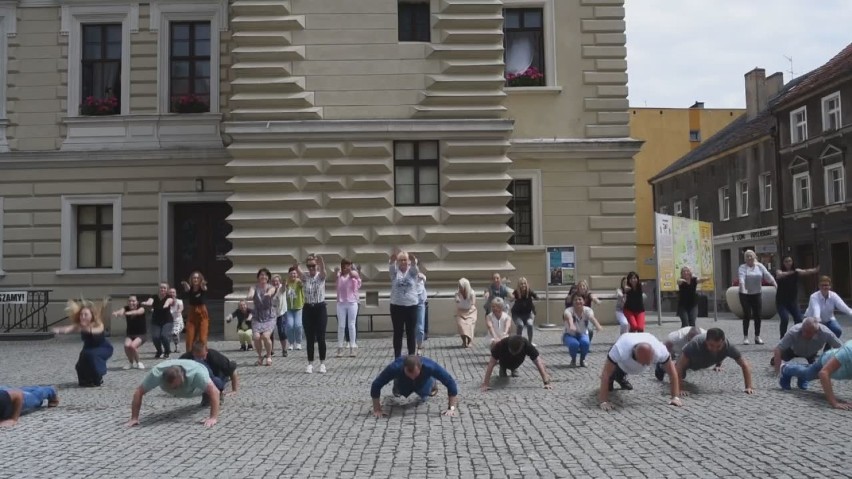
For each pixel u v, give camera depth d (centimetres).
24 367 1473
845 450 738
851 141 3512
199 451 777
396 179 1958
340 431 863
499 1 1992
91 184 2280
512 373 1228
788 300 1565
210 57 2284
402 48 1966
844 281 3634
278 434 852
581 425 874
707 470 677
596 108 2231
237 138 1944
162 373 897
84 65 2312
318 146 1936
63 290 2267
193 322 1538
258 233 1916
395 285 1331
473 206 1939
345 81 1959
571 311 1359
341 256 1917
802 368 1049
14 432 874
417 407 990
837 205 3584
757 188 4334
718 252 4834
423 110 1948
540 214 2205
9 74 2298
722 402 991
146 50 2283
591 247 2203
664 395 1047
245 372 1326
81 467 717
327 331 1900
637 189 6106
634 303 1555
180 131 2269
